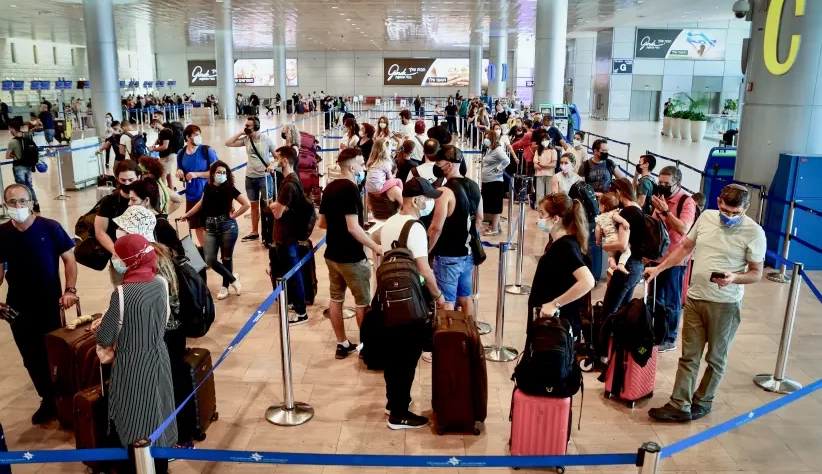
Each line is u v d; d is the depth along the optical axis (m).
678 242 5.83
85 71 45.16
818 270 8.34
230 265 7.08
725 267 4.33
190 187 7.84
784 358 5.10
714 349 4.50
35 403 4.77
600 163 8.47
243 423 4.50
